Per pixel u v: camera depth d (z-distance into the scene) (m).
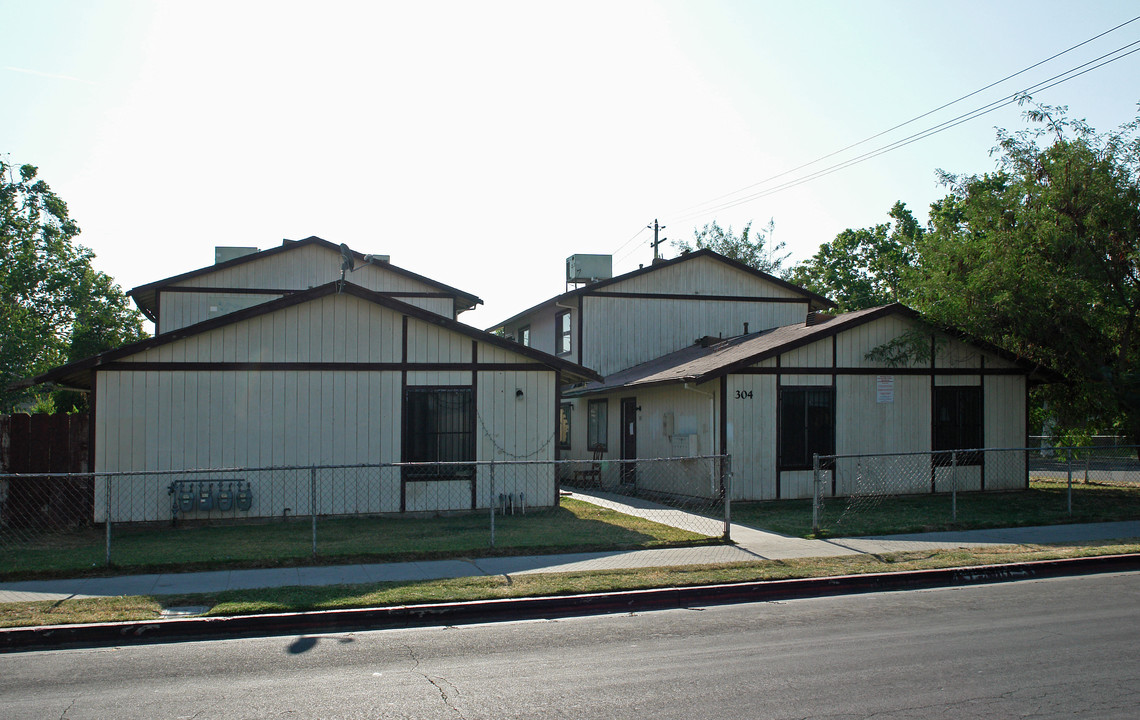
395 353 15.54
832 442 18.45
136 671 6.66
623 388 21.42
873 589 10.13
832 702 5.64
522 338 32.97
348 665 6.78
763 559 11.15
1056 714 5.36
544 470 16.28
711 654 7.02
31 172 42.34
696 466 18.64
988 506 16.91
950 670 6.41
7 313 41.44
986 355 19.62
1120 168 18.06
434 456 15.65
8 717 5.46
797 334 19.28
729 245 55.38
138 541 12.63
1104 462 24.27
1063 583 10.37
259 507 14.82
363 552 11.33
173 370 14.55
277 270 22.58
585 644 7.46
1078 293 17.62
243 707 5.66
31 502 14.05
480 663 6.81
